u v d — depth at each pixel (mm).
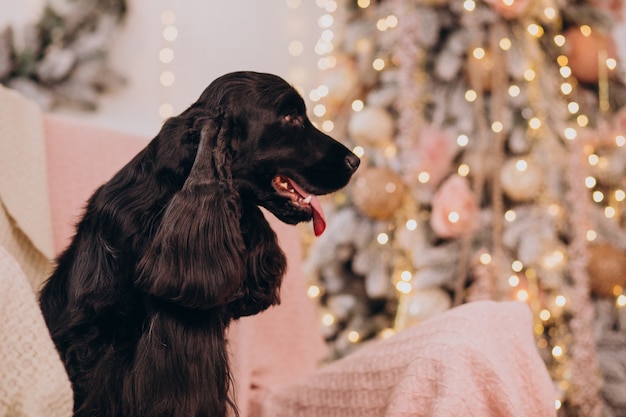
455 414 1741
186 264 1638
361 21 3744
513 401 1787
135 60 4480
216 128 1758
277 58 4777
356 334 3586
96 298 1690
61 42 4207
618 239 3371
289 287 2645
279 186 1914
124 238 1708
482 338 1853
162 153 1751
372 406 1981
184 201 1668
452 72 3439
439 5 3496
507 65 3400
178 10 4582
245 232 1857
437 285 3381
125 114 4441
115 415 1643
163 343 1672
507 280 3285
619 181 3461
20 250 2205
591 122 3484
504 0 3383
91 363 1660
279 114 1856
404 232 3441
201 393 1690
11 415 1335
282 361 2570
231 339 2412
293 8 4809
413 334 1972
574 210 3334
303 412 2139
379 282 3496
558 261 3273
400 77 3500
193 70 4613
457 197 3326
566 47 3520
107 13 4305
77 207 2432
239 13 4711
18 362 1357
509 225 3352
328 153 1908
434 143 3422
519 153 3402
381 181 3432
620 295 3355
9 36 4137
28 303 1403
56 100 4203
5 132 2234
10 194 2170
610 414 3264
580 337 3225
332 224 3594
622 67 3654
